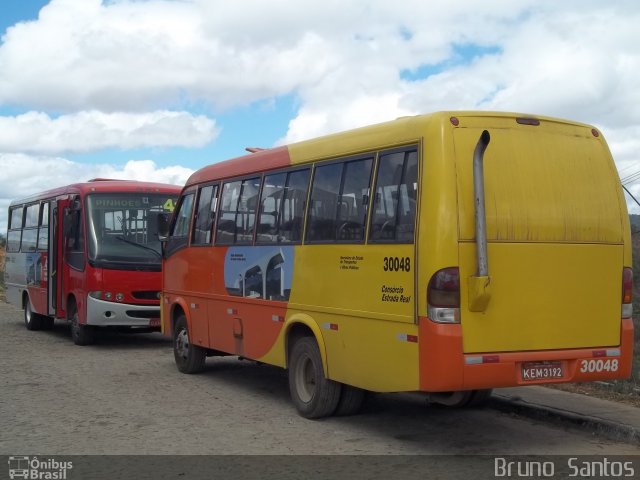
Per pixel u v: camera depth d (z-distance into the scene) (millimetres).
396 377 6617
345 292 7402
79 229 14977
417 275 6352
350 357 7328
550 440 7328
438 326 6156
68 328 19078
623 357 6953
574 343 6727
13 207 20703
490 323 6324
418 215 6410
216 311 10242
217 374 11445
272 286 8820
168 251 11930
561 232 6730
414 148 6629
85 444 7262
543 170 6746
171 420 8281
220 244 10164
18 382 10797
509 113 6707
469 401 8672
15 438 7520
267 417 8398
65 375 11422
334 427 7883
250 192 9523
